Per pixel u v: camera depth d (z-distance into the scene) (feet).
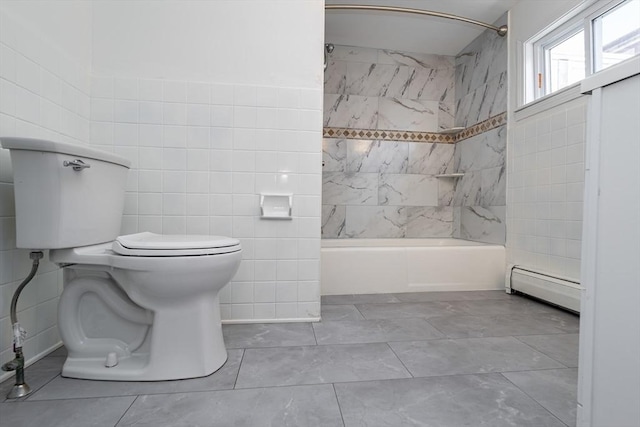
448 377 3.67
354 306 6.46
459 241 9.50
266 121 5.47
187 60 5.30
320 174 5.60
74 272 3.88
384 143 10.13
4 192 3.56
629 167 1.92
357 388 3.43
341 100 9.92
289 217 5.47
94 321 3.84
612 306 2.02
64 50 4.43
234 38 5.40
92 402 3.15
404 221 10.23
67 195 3.38
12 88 3.56
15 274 3.70
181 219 5.30
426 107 10.33
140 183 5.19
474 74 9.43
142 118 5.18
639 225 1.87
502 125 8.20
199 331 3.71
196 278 3.53
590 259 2.15
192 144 5.31
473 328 5.24
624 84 1.94
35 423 2.83
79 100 4.80
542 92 7.47
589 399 2.17
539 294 6.61
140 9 5.19
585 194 2.19
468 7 8.04
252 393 3.33
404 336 4.90
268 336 4.88
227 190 5.39
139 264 3.38
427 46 9.91
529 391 3.38
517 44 7.73
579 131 6.06
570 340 4.76
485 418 2.94
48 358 4.12
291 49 5.52
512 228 7.80
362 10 7.90
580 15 6.40
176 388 3.42
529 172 7.29
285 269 5.54
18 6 3.62
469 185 9.59
